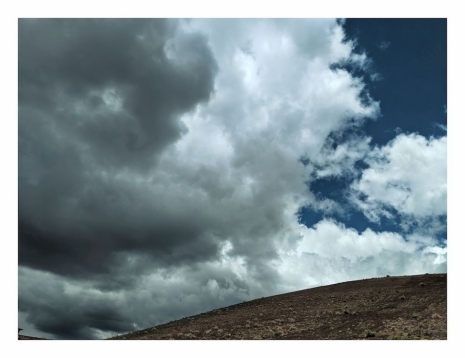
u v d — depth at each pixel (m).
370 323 32.22
